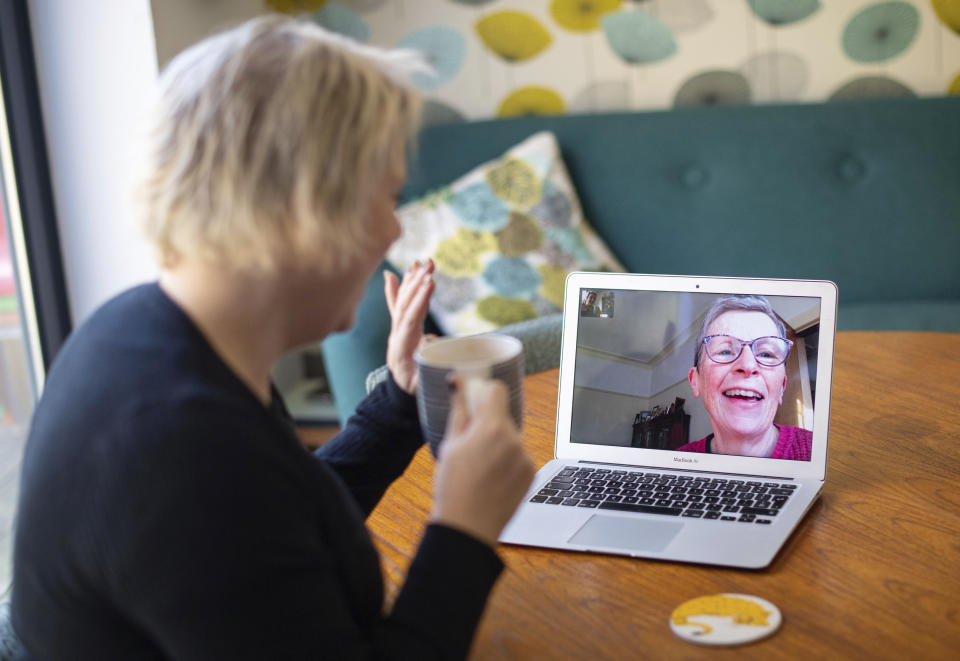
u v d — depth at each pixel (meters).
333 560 0.62
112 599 0.56
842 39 2.80
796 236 2.63
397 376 0.95
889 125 2.64
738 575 0.79
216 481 0.54
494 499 0.63
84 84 2.12
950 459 1.02
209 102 0.59
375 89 0.61
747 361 1.01
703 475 1.00
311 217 0.58
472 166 2.71
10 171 2.09
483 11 2.83
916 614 0.71
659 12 2.80
